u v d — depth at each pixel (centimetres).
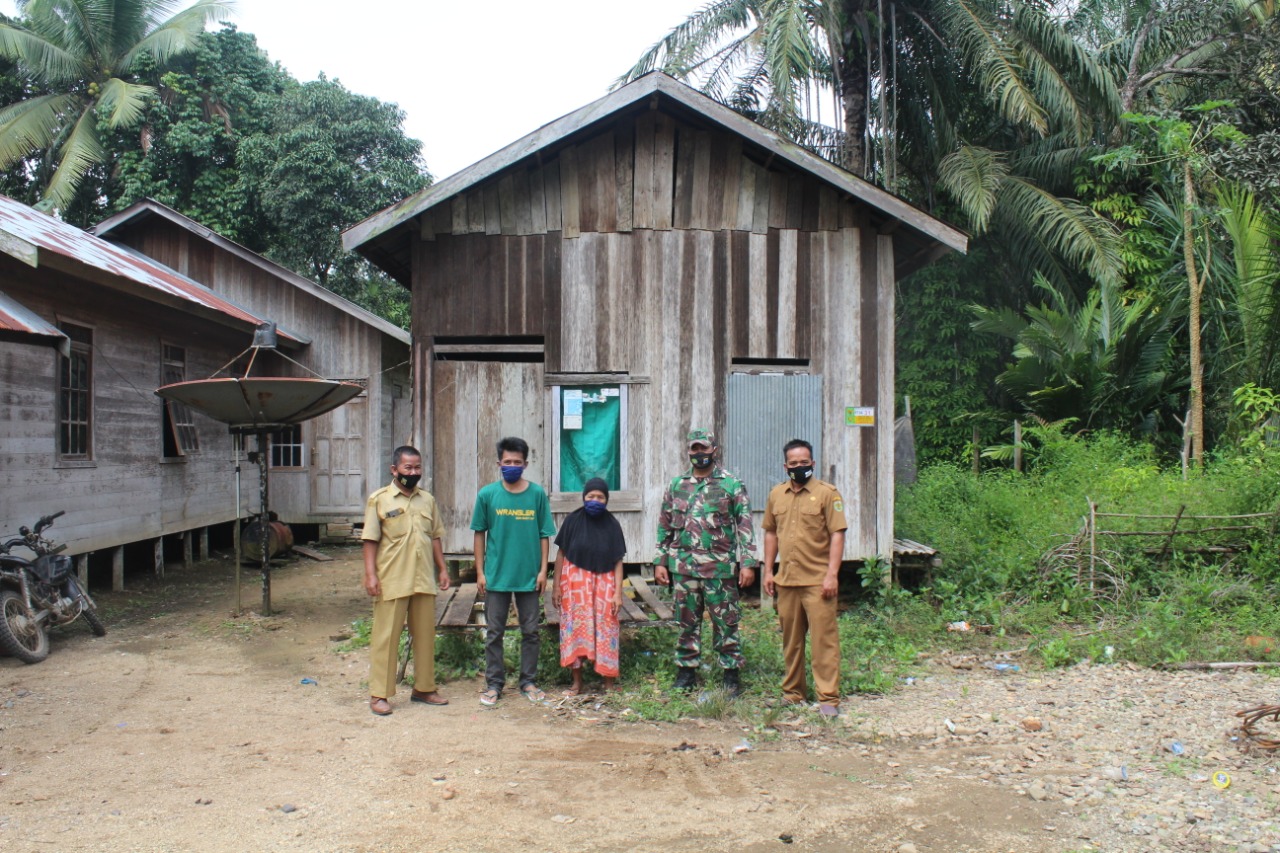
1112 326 1520
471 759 489
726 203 862
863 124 1716
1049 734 522
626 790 445
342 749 506
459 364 841
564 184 851
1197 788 438
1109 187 1703
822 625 562
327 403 859
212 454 1251
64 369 909
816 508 569
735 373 857
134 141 2162
